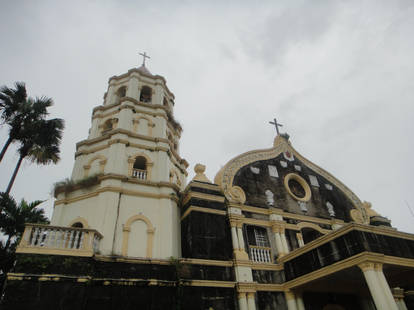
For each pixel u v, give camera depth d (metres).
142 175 19.02
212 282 14.88
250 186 20.28
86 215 16.50
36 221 19.62
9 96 17.22
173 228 17.12
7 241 18.28
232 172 20.11
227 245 16.89
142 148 20.12
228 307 14.60
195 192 17.56
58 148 18.14
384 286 12.42
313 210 21.53
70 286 12.13
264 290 16.30
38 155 17.22
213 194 18.22
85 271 12.66
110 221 15.59
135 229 16.22
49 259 12.39
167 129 23.44
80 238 13.71
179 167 22.94
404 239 14.96
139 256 15.39
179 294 13.89
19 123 16.88
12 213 18.70
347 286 17.91
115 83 25.20
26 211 19.19
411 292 22.56
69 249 12.90
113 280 13.19
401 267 14.52
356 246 13.34
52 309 11.45
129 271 13.88
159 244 16.11
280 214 19.70
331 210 22.19
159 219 17.09
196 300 14.11
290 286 16.47
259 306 15.66
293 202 21.20
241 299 15.16
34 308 11.29
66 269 12.43
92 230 13.85
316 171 24.28
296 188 22.64
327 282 16.53
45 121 17.64
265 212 19.53
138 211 16.88
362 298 18.52
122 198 16.92
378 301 11.93
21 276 11.70
